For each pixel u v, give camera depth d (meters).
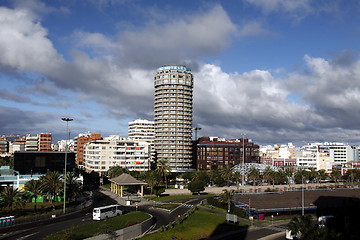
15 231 77.38
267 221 103.06
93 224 81.94
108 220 87.81
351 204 118.50
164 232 79.31
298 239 73.00
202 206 123.44
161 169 187.62
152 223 90.75
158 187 150.25
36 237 71.12
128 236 74.69
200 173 196.25
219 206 121.56
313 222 103.00
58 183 113.31
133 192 164.75
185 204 127.81
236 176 199.50
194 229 84.56
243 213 107.44
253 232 87.50
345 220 76.31
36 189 106.12
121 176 150.25
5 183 136.25
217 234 83.25
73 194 122.06
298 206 115.19
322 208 115.81
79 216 98.56
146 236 75.69
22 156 149.12
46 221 90.19
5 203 94.38
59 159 155.62
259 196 129.88
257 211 106.19
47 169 150.75
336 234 58.72
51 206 117.44
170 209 114.69
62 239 65.25
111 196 148.38
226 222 95.94
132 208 116.56
